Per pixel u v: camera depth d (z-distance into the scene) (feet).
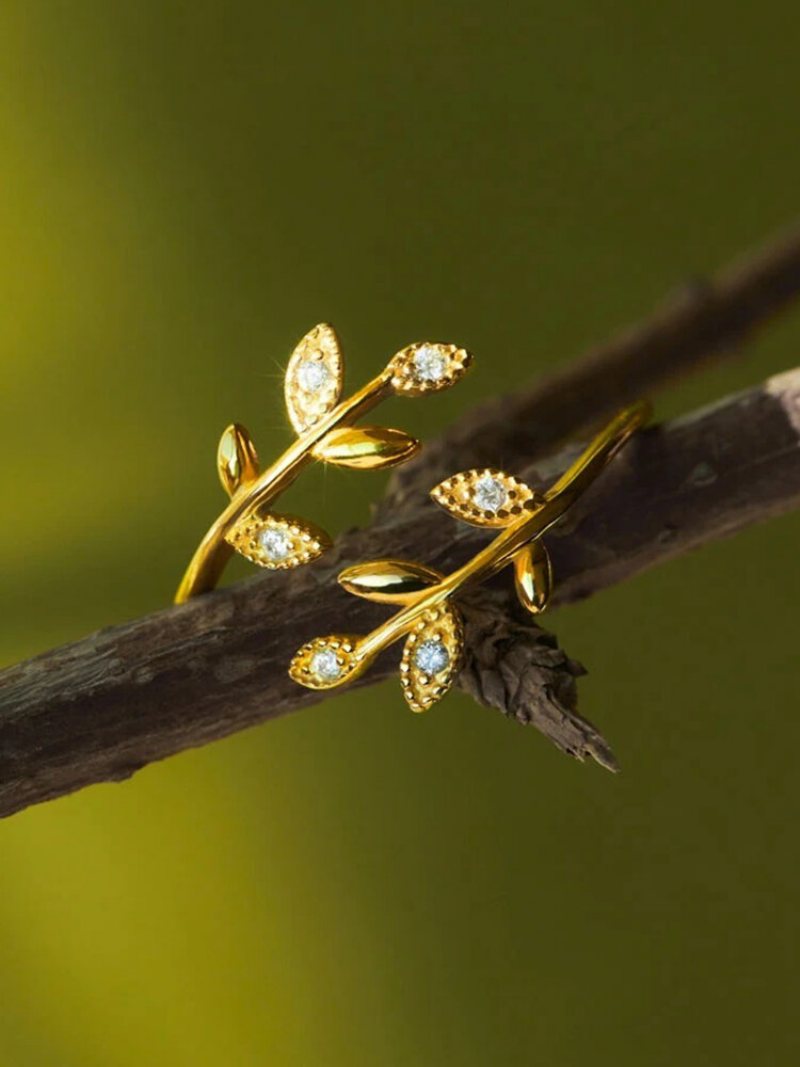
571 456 0.61
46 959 0.73
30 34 0.76
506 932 0.73
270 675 0.60
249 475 0.60
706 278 0.70
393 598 0.59
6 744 0.59
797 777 0.74
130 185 0.76
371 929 0.73
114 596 0.75
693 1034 0.73
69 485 0.76
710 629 0.75
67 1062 0.72
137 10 0.76
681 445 0.60
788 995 0.73
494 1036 0.73
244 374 0.76
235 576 0.75
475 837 0.74
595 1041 0.73
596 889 0.74
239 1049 0.73
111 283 0.76
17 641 0.75
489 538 0.60
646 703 0.75
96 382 0.76
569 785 0.74
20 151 0.76
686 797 0.74
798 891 0.74
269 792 0.74
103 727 0.59
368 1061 0.73
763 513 0.60
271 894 0.74
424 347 0.59
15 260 0.76
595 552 0.60
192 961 0.73
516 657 0.59
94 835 0.73
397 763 0.74
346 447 0.59
